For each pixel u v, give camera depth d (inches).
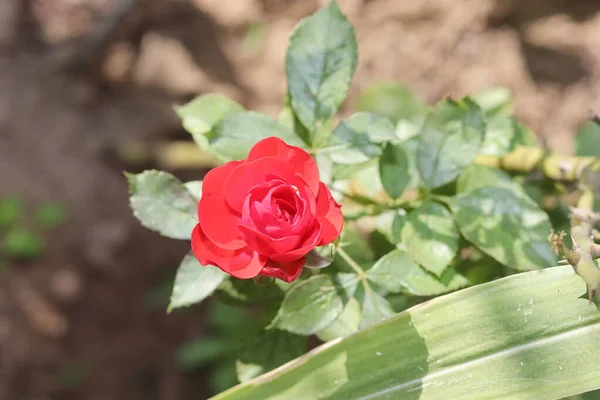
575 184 23.7
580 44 45.1
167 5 48.2
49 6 48.1
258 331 22.6
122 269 44.1
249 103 46.6
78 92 46.6
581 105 44.0
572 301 20.8
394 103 30.3
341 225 19.6
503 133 24.8
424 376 20.8
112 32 45.9
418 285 21.5
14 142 44.1
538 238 21.8
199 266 21.4
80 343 42.6
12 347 40.8
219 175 19.9
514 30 46.3
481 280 22.8
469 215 22.0
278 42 47.7
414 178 23.0
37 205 43.1
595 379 20.5
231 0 48.4
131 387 42.8
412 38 46.8
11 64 46.4
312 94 22.1
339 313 21.2
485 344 20.8
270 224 19.4
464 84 45.6
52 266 42.9
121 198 44.9
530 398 20.5
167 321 44.1
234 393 21.1
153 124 46.1
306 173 19.8
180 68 47.3
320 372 21.0
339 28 22.1
